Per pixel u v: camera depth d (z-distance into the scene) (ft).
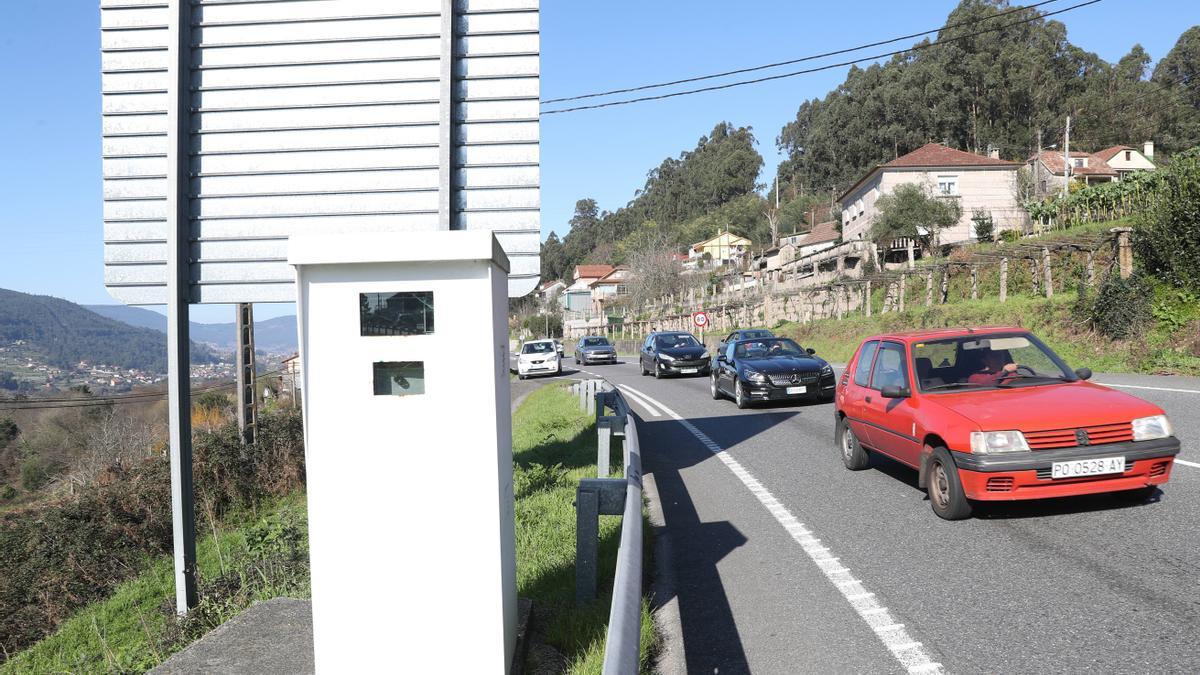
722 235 351.25
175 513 19.74
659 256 237.86
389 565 9.33
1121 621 12.73
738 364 50.37
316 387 9.32
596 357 128.47
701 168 510.58
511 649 10.21
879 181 164.96
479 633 9.35
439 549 9.32
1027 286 87.66
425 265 9.24
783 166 469.57
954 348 23.39
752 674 12.01
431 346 9.25
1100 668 11.19
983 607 13.91
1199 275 54.65
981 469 18.37
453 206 19.99
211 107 20.07
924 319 82.69
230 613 18.80
